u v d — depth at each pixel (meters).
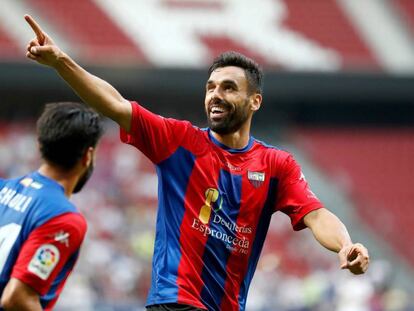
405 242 90.25
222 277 20.17
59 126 18.39
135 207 75.81
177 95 97.44
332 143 101.69
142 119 19.64
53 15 97.38
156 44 96.81
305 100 101.31
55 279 18.05
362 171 99.19
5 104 96.00
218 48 97.75
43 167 18.77
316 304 55.88
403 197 97.00
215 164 20.52
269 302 57.09
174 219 20.11
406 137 103.62
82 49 92.31
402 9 105.31
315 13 103.62
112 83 92.81
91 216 70.81
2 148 83.94
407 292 84.88
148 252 63.50
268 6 103.12
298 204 20.94
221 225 20.30
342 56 99.75
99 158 84.75
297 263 77.38
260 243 20.97
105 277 57.69
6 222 18.16
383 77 96.81
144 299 58.22
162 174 20.30
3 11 95.56
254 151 21.14
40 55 18.28
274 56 98.00
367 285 53.94
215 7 101.75
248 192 20.64
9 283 17.56
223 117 20.56
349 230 90.69
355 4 105.19
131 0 101.12
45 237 17.78
